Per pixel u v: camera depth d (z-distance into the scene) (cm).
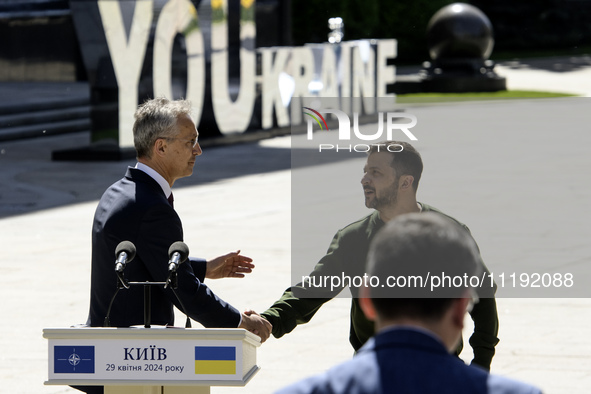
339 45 4822
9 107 4788
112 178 3294
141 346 695
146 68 3825
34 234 2369
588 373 1316
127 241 739
